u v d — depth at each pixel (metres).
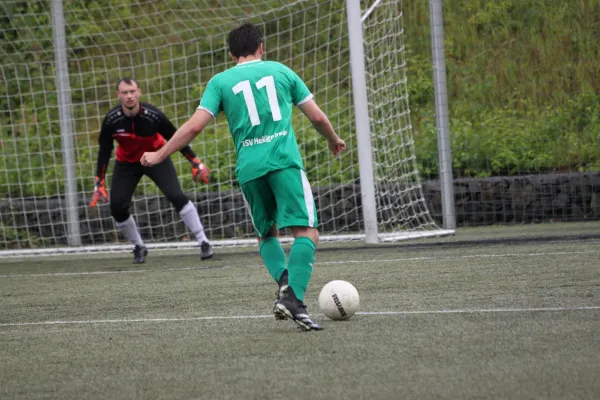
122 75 49.91
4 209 41.47
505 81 48.75
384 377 9.45
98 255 33.38
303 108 14.04
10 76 49.06
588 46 48.94
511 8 51.16
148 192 41.72
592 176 38.12
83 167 44.69
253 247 33.31
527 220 38.56
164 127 26.39
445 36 50.88
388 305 15.34
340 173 40.69
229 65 48.44
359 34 30.36
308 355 10.93
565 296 15.34
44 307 17.91
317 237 13.59
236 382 9.54
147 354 11.64
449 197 34.41
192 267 25.48
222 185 41.97
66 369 10.87
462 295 16.16
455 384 8.98
